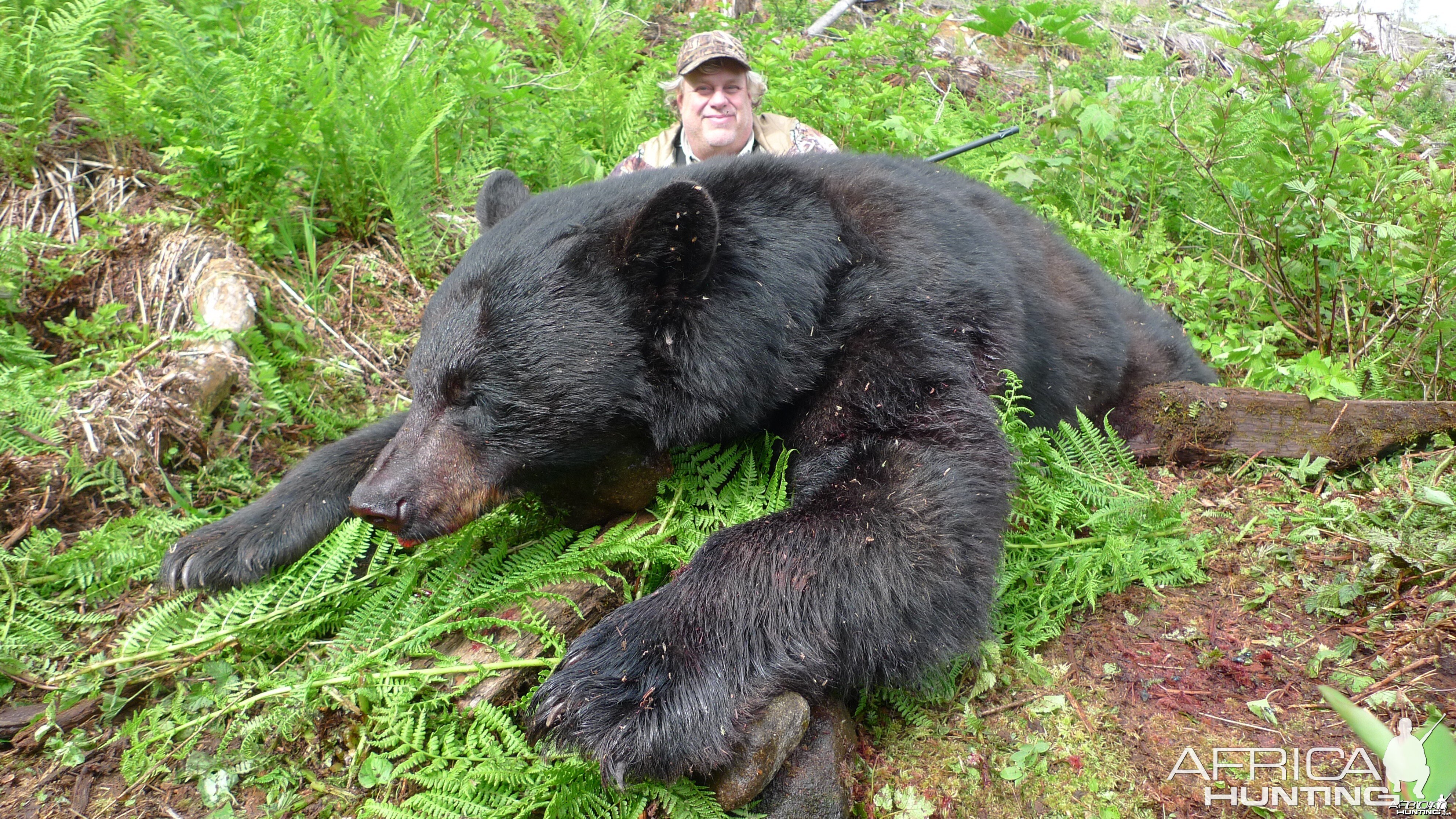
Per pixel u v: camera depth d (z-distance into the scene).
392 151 1.68
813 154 1.27
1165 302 1.94
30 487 1.12
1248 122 2.03
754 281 1.03
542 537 1.11
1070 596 1.08
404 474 1.01
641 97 2.23
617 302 1.01
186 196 1.58
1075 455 1.25
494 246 1.06
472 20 2.56
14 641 0.95
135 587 1.09
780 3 3.75
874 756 0.93
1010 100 3.38
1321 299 1.85
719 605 0.90
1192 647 1.03
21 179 1.53
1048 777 0.90
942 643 0.94
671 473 1.10
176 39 1.59
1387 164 1.80
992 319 1.11
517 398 1.00
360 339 1.57
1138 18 4.77
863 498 0.98
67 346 1.39
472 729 0.87
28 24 1.71
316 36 1.89
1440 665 0.96
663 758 0.83
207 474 1.27
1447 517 1.11
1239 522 1.23
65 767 0.87
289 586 1.04
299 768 0.87
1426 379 1.66
